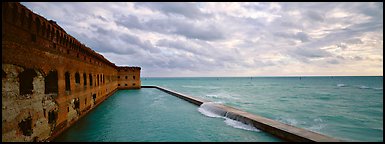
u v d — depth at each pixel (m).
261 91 76.81
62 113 16.20
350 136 18.69
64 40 16.50
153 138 16.78
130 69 61.81
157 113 26.64
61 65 16.09
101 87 33.59
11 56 9.91
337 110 33.47
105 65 37.94
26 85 12.04
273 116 27.78
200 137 16.91
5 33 9.44
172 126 20.28
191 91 76.88
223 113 24.80
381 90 75.75
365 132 20.02
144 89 63.62
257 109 34.19
